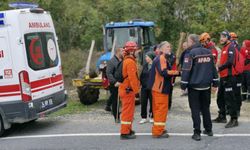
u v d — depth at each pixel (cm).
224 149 814
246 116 1138
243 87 1391
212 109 1267
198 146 838
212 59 880
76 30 3023
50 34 1110
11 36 974
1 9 2269
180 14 2966
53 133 1015
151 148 834
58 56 1144
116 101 1098
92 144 885
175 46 2753
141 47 1563
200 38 912
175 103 1401
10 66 979
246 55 1361
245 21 2425
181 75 880
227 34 998
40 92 1026
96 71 1549
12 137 1003
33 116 993
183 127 1015
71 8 2847
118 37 1606
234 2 2488
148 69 1069
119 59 1102
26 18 1001
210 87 887
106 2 2917
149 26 1630
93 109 1345
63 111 1320
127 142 888
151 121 1088
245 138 890
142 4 2845
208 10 2688
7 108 986
